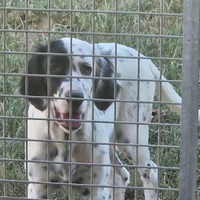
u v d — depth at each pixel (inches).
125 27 497.4
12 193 321.7
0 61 459.2
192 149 189.6
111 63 265.0
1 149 358.3
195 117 187.8
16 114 392.8
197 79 185.9
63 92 227.1
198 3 182.4
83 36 480.1
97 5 534.6
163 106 410.6
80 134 248.1
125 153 306.7
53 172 256.4
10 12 534.3
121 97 295.0
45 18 538.3
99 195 259.8
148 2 533.3
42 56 244.1
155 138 383.6
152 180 310.5
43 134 249.6
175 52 456.4
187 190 192.1
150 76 306.3
